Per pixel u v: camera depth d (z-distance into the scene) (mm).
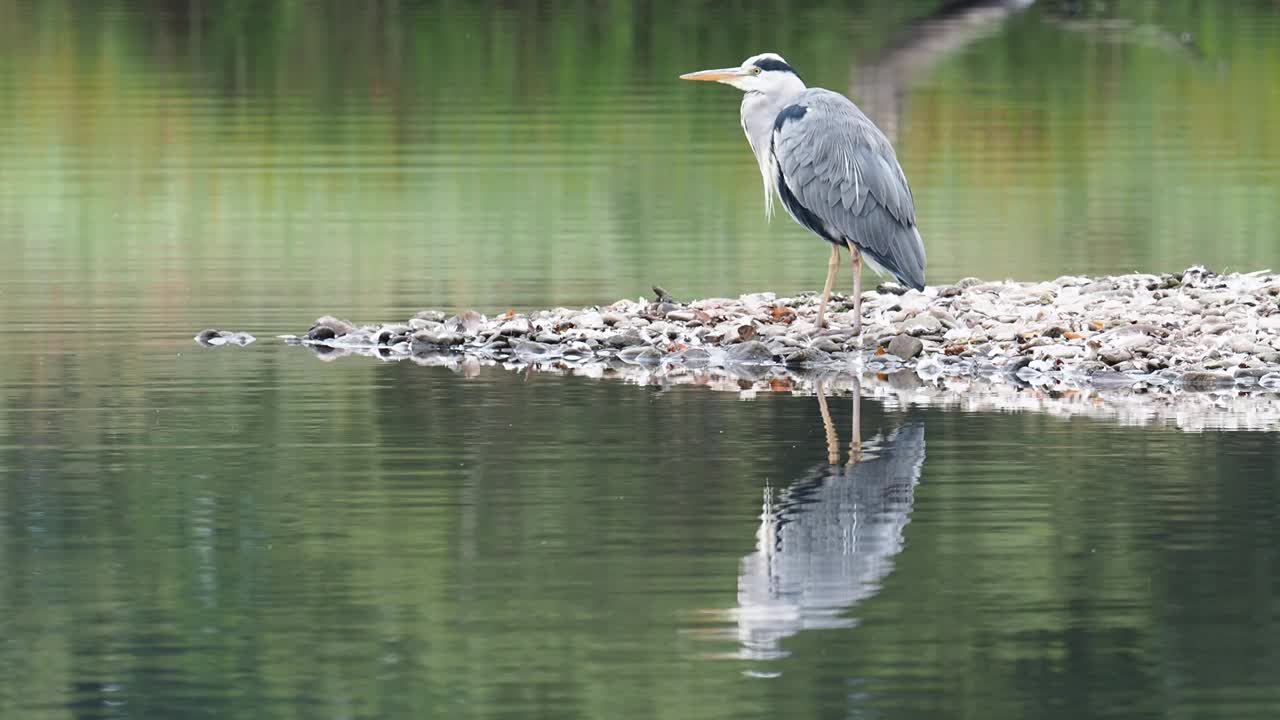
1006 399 15367
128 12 46031
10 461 13188
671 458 13195
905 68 40438
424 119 35344
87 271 22688
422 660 9320
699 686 8992
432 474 12766
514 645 9500
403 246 24406
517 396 15492
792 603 10070
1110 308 18453
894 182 17094
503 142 32938
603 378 16375
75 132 33875
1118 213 26750
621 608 10008
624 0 47281
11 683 9109
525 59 41656
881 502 12023
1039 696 8859
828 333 17672
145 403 15188
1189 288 19500
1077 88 38375
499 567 10680
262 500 12133
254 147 32500
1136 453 13312
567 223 26062
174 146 32594
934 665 9250
